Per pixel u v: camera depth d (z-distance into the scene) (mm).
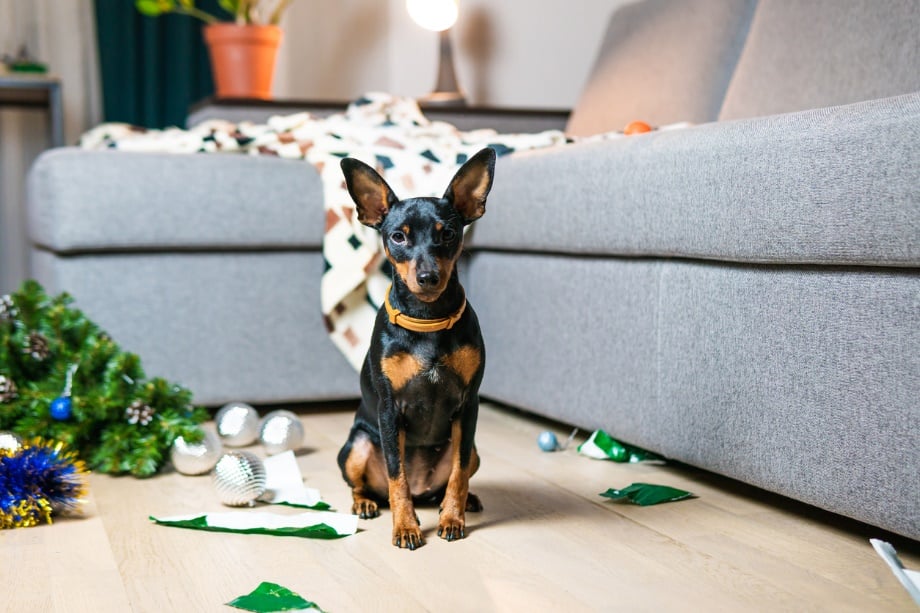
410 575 1403
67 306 2402
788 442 1619
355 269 2527
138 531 1625
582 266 2211
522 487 1905
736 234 1691
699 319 1826
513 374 2512
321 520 1615
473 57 4664
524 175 2367
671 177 1854
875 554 1491
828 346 1535
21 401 2074
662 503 1782
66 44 4617
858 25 2289
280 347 2602
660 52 3176
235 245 2508
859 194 1435
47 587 1360
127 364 2127
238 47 4113
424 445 1664
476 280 2680
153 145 2646
